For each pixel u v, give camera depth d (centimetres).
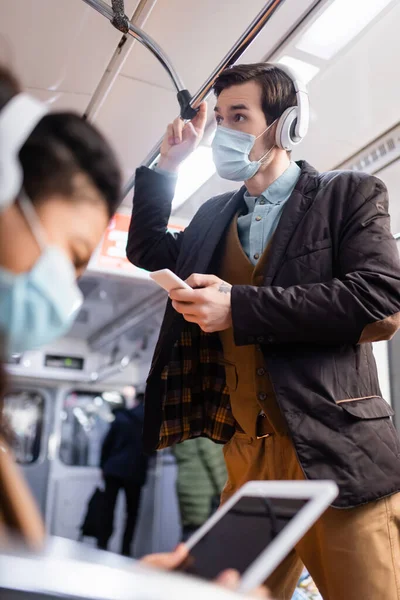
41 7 266
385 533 146
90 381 911
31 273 69
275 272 172
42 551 49
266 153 187
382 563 143
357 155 359
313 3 258
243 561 71
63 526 854
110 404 928
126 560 58
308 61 290
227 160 187
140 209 219
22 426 877
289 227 176
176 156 220
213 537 81
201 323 156
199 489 594
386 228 170
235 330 153
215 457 602
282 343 161
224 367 192
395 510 149
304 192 183
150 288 574
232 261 190
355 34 270
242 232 194
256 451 173
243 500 83
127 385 938
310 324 152
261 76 189
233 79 192
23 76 312
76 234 73
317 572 155
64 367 900
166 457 812
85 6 264
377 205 172
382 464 150
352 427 151
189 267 195
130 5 263
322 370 157
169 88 322
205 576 73
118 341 830
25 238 69
